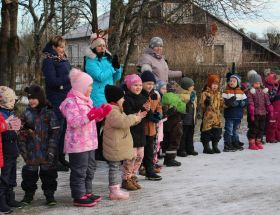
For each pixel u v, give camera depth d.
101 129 6.28
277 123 11.08
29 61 15.08
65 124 7.38
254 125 9.90
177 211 5.41
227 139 9.72
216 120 9.34
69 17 14.92
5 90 5.41
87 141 5.64
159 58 8.49
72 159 5.62
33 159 5.60
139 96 6.53
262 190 6.35
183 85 8.88
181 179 7.09
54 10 14.08
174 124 7.99
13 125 5.27
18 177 7.21
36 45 14.48
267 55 26.08
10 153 5.42
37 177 5.72
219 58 19.06
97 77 7.34
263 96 10.05
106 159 5.96
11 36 10.33
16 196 6.12
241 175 7.36
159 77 8.38
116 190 5.96
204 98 9.30
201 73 17.12
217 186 6.59
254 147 9.93
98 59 7.44
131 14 13.33
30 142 5.61
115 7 13.16
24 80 15.23
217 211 5.39
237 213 5.31
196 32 17.83
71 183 5.66
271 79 11.12
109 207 5.60
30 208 5.59
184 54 17.55
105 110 5.51
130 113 6.37
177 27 15.94
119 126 5.80
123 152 5.94
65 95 7.29
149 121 6.87
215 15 14.03
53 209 5.54
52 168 5.65
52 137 5.62
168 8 13.80
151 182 6.89
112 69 7.66
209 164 8.27
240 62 20.27
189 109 8.91
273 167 8.02
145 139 6.63
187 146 9.16
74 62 27.48
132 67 15.55
